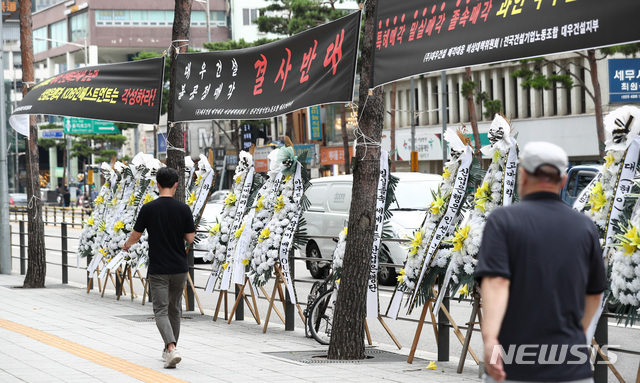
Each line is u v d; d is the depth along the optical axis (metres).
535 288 4.59
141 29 99.31
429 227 10.54
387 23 9.99
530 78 39.41
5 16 24.23
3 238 24.77
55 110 17.83
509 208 4.74
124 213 18.05
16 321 14.43
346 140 53.06
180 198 16.38
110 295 19.23
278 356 11.20
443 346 10.78
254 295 14.57
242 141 66.81
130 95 16.94
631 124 8.55
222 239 15.14
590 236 4.74
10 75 111.44
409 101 60.44
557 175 4.75
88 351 11.35
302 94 12.02
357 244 10.95
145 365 10.34
